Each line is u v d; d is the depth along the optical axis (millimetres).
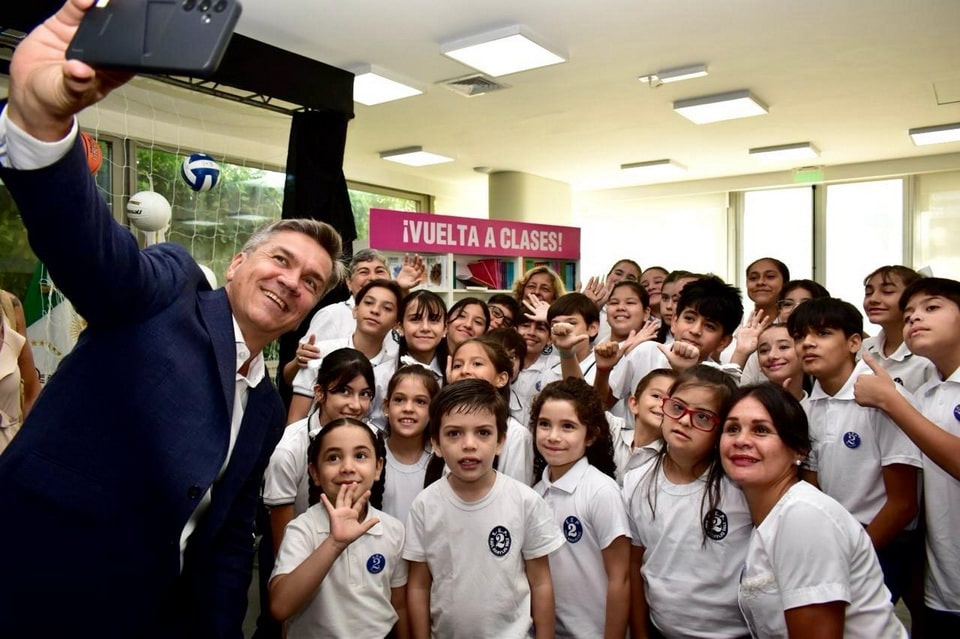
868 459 1653
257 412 1094
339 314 3012
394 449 1849
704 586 1410
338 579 1460
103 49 570
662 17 2941
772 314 3266
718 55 3395
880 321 2420
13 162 637
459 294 4848
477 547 1471
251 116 4367
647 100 4156
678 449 1469
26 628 830
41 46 611
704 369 1551
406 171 6578
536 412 1742
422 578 1536
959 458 1347
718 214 6949
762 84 3855
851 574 1180
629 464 1769
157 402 847
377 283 2385
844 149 5539
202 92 3209
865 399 1446
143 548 873
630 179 6945
